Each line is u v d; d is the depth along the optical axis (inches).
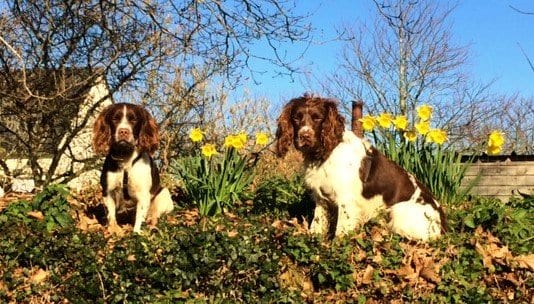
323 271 88.0
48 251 90.8
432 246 96.6
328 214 105.7
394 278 88.5
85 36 178.1
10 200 121.1
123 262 86.0
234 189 120.0
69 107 186.9
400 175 105.0
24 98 174.1
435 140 119.7
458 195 122.4
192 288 85.1
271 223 104.1
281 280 87.1
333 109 101.0
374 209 104.0
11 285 86.2
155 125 109.3
